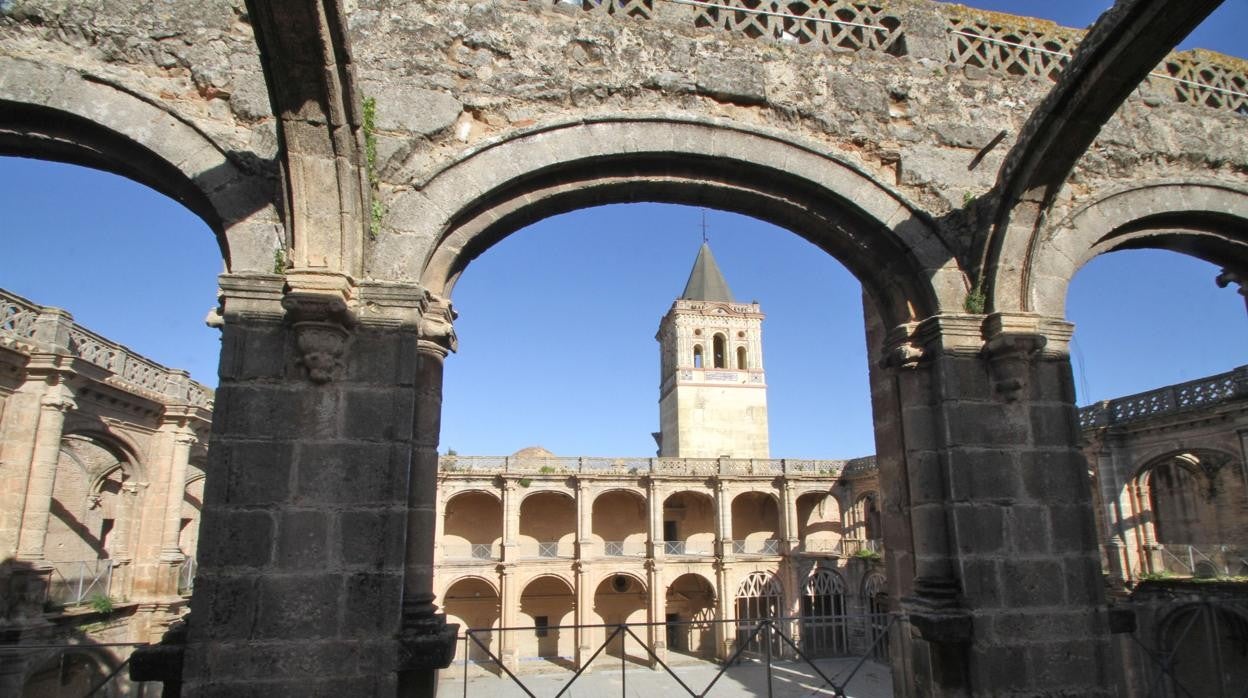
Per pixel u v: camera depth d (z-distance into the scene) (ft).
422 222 21.77
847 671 101.35
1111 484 77.10
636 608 139.64
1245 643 55.01
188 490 89.81
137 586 67.00
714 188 25.11
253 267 20.51
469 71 23.57
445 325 22.48
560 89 24.12
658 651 127.03
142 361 68.39
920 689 24.30
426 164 22.52
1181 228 28.66
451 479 128.67
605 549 140.46
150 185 22.17
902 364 25.11
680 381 172.24
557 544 138.10
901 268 25.91
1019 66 29.94
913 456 24.64
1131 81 21.31
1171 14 19.31
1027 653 22.29
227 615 18.35
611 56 24.85
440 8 23.91
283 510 19.16
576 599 128.26
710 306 178.40
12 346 51.83
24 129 20.57
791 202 25.58
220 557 18.62
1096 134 22.62
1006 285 24.64
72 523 69.05
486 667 120.57
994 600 22.49
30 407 53.01
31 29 20.84
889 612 25.94
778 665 111.45
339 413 19.94
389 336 20.65
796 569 132.87
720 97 25.35
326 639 18.69
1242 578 61.26
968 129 27.25
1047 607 22.80
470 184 22.35
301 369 19.99
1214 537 73.00
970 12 29.32
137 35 21.53
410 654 19.04
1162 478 80.53
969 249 25.66
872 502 132.57
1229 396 65.31
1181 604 27.25
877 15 28.55
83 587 62.54
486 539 137.59
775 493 139.03
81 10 21.24
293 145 19.61
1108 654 22.86
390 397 20.29
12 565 50.37
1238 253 29.66
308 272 19.48
